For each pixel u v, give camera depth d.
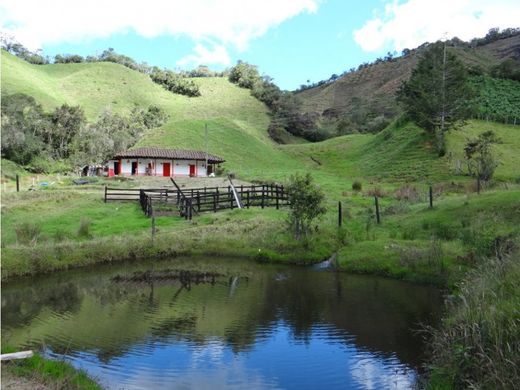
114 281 19.36
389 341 12.45
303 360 11.23
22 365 9.61
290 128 119.31
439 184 46.28
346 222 27.19
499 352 8.08
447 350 9.62
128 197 40.38
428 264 19.12
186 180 56.56
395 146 69.94
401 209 29.03
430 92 63.38
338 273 20.59
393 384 10.03
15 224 28.70
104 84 140.12
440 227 23.23
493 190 30.77
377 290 17.55
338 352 11.78
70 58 169.00
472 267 17.72
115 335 13.08
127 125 103.12
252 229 26.98
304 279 19.52
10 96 88.56
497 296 10.04
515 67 92.81
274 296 16.89
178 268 21.69
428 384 9.41
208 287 18.30
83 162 77.44
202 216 31.84
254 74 158.75
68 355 11.64
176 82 147.75
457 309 11.90
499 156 56.97
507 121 72.25
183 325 13.80
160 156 65.06
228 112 130.88
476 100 76.62
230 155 82.88
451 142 62.25
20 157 74.12
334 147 90.19
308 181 25.19
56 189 45.06
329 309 15.23
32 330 13.46
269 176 59.03
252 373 10.65
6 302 16.34
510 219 21.45
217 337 12.86
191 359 11.41
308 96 193.75
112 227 28.86
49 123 84.38
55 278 19.84
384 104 132.62
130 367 10.96
